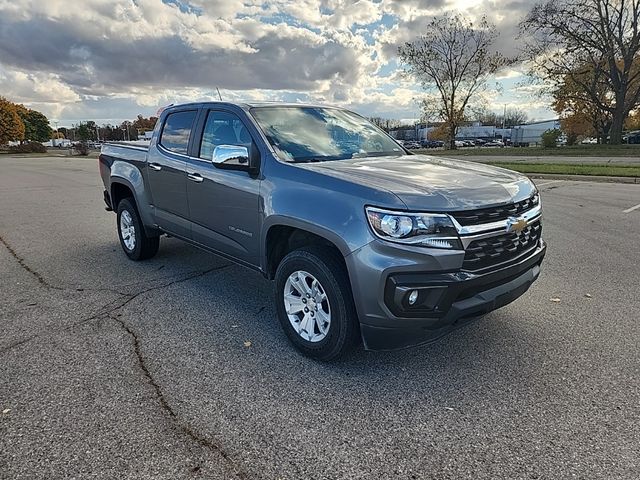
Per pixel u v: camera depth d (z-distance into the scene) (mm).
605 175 13758
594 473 2166
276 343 3535
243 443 2402
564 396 2795
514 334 3621
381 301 2756
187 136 4551
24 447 2363
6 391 2873
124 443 2396
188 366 3188
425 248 2664
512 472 2186
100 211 9695
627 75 32875
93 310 4184
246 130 3838
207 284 4891
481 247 2805
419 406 2723
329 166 3350
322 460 2281
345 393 2861
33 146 63250
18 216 9109
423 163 3674
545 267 5254
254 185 3578
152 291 4680
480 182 3074
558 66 33469
